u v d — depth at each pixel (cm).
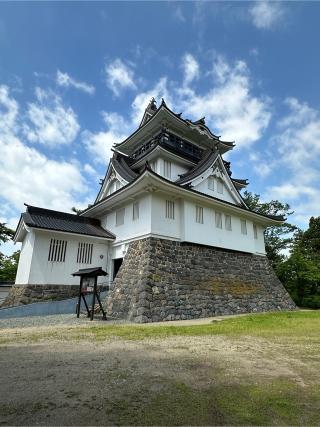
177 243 1415
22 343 604
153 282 1191
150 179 1261
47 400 307
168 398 313
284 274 2480
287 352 546
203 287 1392
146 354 509
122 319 1134
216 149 1914
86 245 1585
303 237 2997
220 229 1647
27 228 1445
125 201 1565
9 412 279
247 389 343
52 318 1131
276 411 284
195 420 264
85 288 1177
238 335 727
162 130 1873
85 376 385
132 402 303
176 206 1474
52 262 1440
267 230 3011
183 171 1891
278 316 1227
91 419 265
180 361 466
